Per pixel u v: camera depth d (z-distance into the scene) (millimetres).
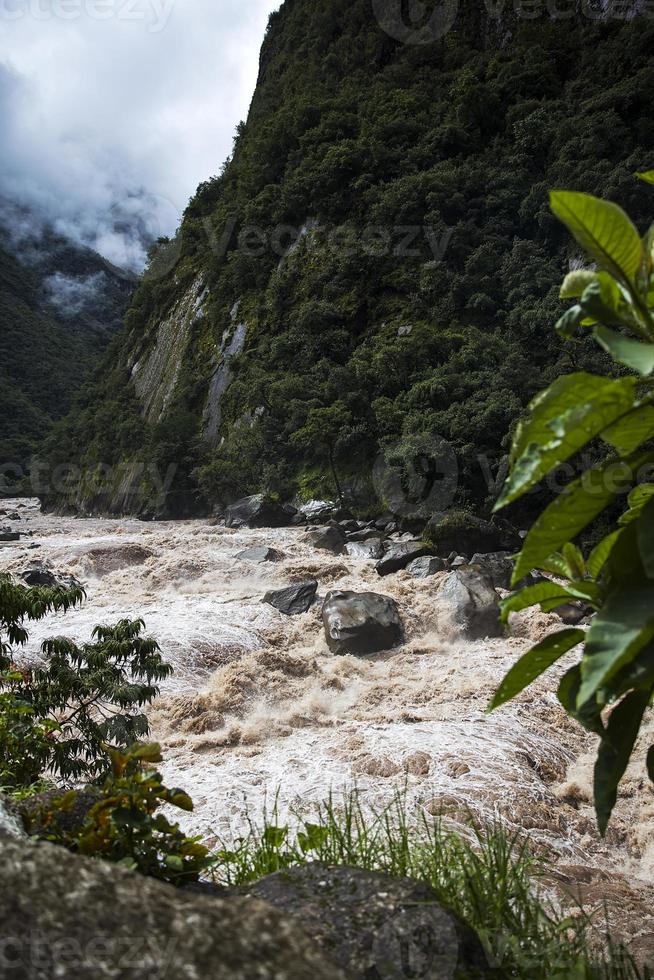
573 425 1716
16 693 7008
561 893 5863
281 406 36156
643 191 33844
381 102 48906
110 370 68125
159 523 37656
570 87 43844
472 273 36062
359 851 3555
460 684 12266
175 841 2766
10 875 1436
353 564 20781
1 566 19922
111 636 7629
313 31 68625
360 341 38531
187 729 10938
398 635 14867
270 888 2475
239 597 17531
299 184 46219
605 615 1706
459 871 3367
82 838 2641
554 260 35406
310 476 33000
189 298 56562
